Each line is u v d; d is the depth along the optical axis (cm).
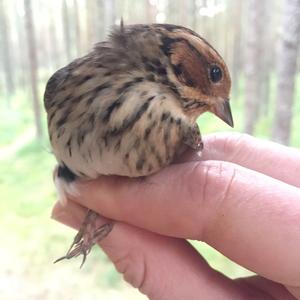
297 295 8
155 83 9
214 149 10
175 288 9
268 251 8
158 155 9
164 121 9
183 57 9
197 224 8
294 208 8
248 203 8
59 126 9
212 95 10
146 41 9
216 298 9
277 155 10
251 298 9
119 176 9
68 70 9
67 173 9
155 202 8
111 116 9
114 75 9
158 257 9
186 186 8
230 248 8
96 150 9
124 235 9
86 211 10
